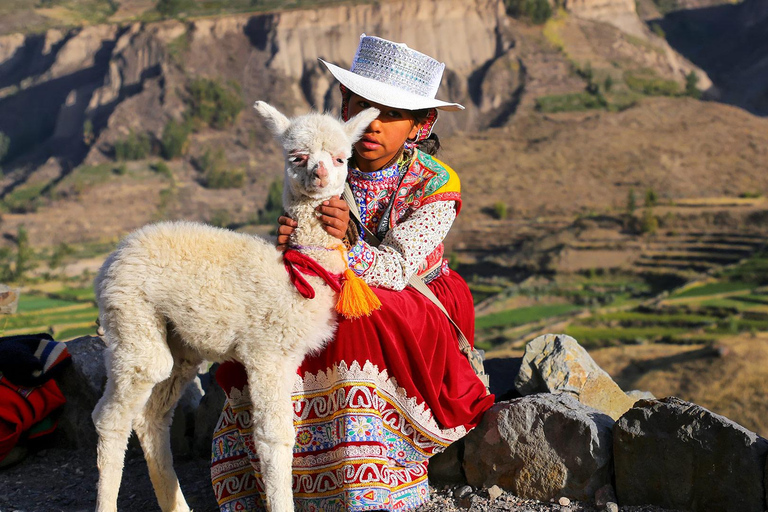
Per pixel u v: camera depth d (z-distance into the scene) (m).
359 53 3.66
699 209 102.81
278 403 2.93
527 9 171.38
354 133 3.17
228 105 156.88
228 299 2.91
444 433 3.40
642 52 171.88
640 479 3.36
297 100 160.50
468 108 154.62
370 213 3.56
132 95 165.62
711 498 3.21
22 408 4.35
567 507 3.44
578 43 170.88
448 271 3.81
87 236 124.19
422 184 3.52
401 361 3.20
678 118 140.25
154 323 2.96
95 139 158.00
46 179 150.75
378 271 3.21
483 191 118.75
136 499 3.92
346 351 3.14
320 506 3.16
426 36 166.12
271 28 170.12
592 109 146.75
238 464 3.30
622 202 110.38
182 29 175.62
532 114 146.00
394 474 3.29
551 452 3.53
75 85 180.38
